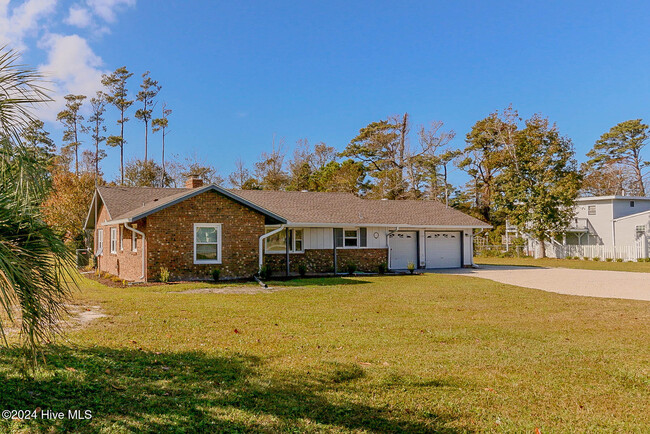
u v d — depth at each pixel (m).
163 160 50.88
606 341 7.34
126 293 12.51
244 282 15.69
